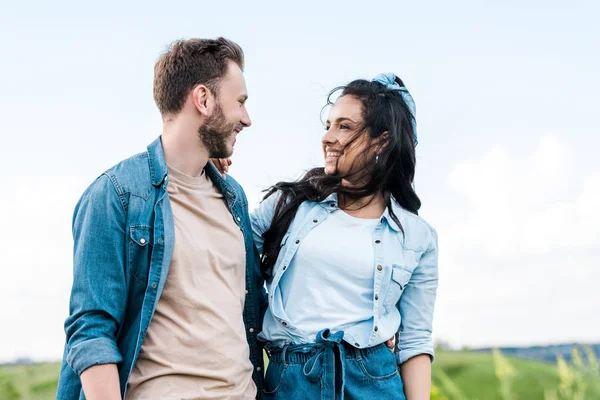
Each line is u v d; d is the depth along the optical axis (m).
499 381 6.00
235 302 2.20
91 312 2.04
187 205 2.19
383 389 2.28
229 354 2.12
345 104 2.41
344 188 2.40
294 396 2.23
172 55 2.23
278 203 2.47
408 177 2.48
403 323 2.49
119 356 2.03
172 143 2.21
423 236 2.46
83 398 2.06
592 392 5.48
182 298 2.10
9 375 6.02
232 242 2.25
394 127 2.40
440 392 5.62
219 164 2.35
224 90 2.22
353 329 2.28
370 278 2.33
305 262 2.32
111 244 2.07
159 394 2.05
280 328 2.30
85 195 2.15
